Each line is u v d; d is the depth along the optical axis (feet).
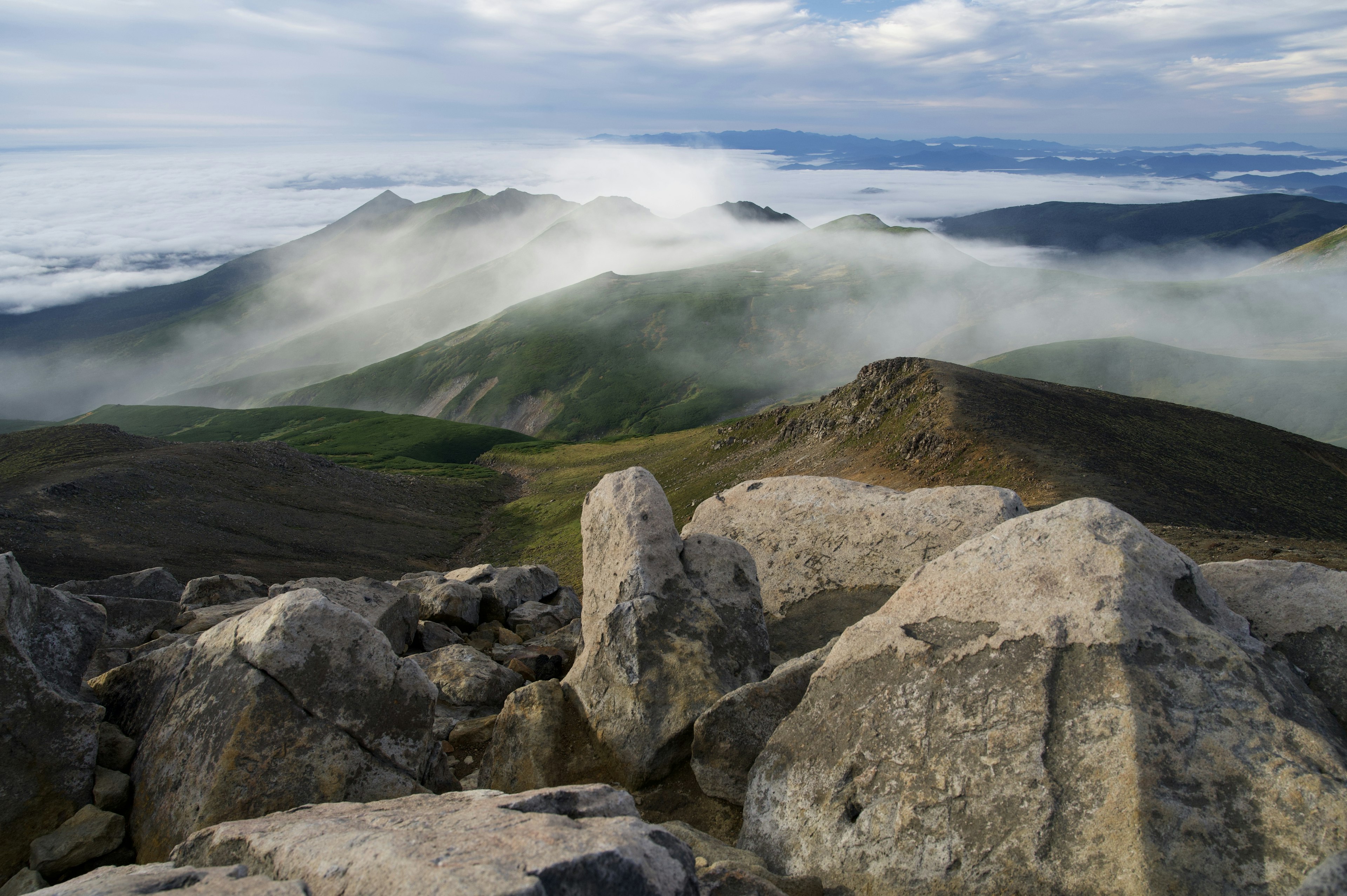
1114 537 21.52
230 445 376.27
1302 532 182.80
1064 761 18.40
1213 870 15.80
